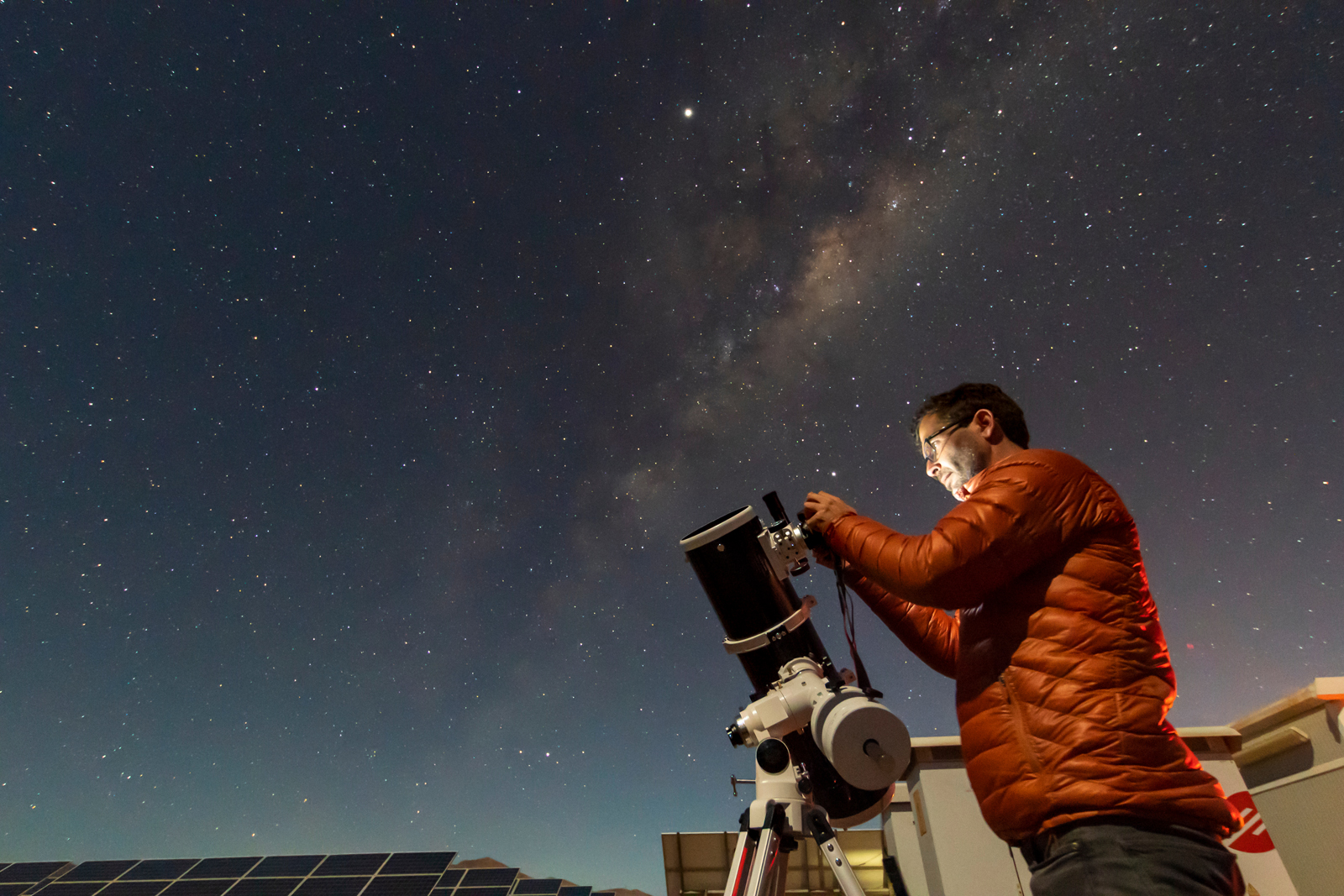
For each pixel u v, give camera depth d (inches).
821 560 75.4
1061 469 57.4
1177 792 46.3
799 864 240.2
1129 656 51.2
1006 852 156.3
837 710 63.6
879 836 238.8
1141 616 53.4
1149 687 50.4
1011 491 56.0
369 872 465.4
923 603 57.4
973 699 56.5
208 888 447.8
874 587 78.4
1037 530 54.4
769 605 81.5
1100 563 54.4
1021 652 54.2
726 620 83.8
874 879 235.9
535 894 469.1
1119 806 45.9
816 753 77.6
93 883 457.1
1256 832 163.2
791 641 81.3
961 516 56.2
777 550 79.2
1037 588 55.5
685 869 245.1
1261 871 158.9
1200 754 175.2
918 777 170.6
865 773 61.9
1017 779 50.7
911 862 183.5
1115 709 49.0
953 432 72.3
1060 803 47.8
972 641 59.2
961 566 54.0
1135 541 57.2
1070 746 48.6
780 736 72.0
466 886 465.7
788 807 68.6
